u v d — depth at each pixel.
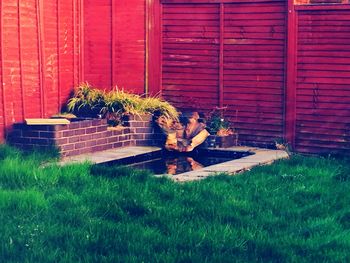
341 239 8.25
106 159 13.50
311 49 14.73
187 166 13.75
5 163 10.80
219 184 10.57
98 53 16.61
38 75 14.87
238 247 7.85
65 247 7.63
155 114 15.70
